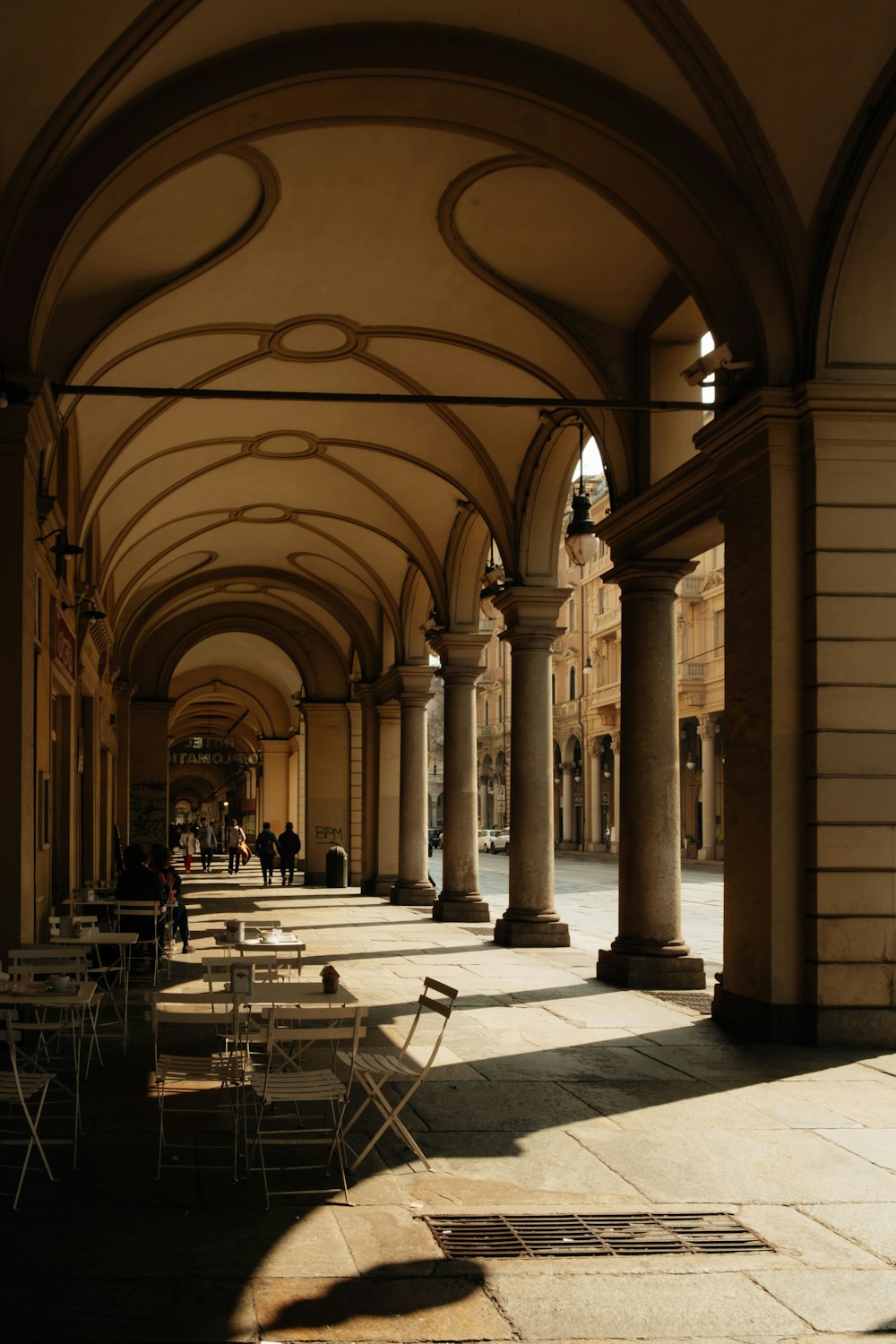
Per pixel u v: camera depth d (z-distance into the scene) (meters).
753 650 9.30
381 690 25.33
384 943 15.57
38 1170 5.40
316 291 12.28
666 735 11.89
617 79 8.70
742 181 8.88
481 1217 4.91
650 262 11.00
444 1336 3.80
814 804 8.81
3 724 8.49
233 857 36.75
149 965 12.12
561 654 60.94
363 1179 5.39
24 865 8.54
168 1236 4.59
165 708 28.52
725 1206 5.11
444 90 8.66
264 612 29.30
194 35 7.78
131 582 22.47
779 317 9.11
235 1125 5.42
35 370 8.70
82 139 8.09
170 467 17.55
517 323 12.32
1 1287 4.06
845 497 8.92
